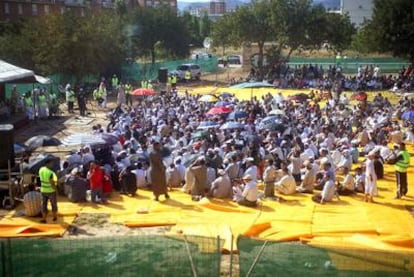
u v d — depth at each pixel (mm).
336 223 14648
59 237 13766
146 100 37500
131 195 17312
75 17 47531
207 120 27438
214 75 60219
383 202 16922
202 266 10148
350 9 83500
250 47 62531
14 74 29453
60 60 45469
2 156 16391
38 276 10148
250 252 10453
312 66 53312
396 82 47250
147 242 10711
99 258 10414
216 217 15250
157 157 16672
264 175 17359
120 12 75000
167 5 72875
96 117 35656
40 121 33906
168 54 68500
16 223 14680
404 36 50656
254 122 27047
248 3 60250
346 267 9859
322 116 30609
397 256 9641
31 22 51000
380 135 24203
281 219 14984
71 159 18734
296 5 56000
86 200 16797
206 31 92188
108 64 50156
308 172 17734
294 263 10070
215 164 18625
